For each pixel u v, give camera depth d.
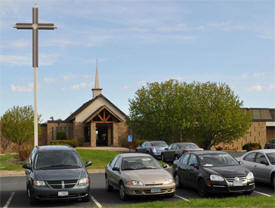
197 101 43.72
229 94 44.06
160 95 44.12
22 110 45.75
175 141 44.16
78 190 12.59
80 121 50.97
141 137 50.50
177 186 16.20
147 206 11.45
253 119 56.03
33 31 23.00
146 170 13.88
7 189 16.31
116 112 52.22
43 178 12.51
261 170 15.34
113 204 12.67
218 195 13.90
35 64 23.11
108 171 15.13
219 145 50.59
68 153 14.08
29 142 47.09
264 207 11.02
